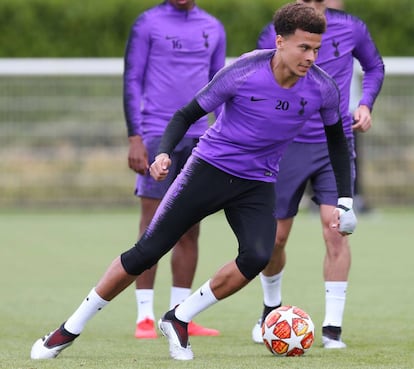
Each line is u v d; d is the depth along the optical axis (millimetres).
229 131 21391
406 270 39562
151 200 27547
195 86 27797
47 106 63625
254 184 21719
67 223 56938
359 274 38531
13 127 63656
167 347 24281
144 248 21531
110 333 26953
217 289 21703
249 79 20906
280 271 25688
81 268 40438
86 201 64500
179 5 27609
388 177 63969
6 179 64188
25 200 64438
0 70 62125
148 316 26484
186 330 21953
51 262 42156
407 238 49906
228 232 53156
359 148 60719
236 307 31375
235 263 21531
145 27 27609
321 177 25234
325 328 24188
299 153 25281
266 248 21391
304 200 64750
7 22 67125
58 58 67250
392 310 30484
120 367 20453
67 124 63844
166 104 27641
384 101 63438
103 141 64062
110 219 58875
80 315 21906
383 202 64125
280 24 20531
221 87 21000
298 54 20359
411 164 63906
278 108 21031
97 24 67250
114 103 63812
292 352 22156
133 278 21797
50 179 64312
